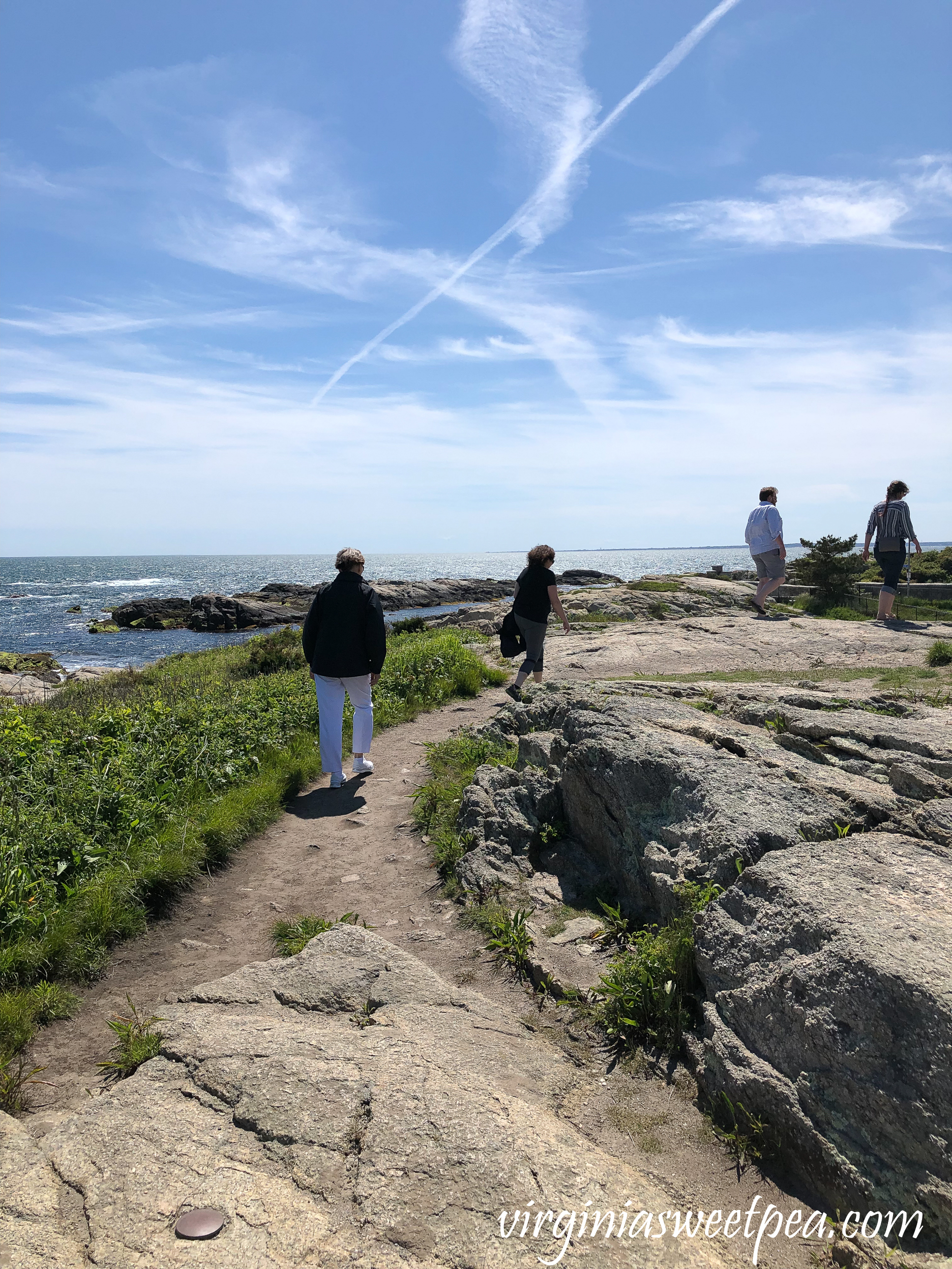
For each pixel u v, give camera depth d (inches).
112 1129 94.5
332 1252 76.0
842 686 330.3
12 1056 124.6
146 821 214.1
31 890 171.3
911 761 155.5
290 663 597.0
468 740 292.0
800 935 107.7
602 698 234.5
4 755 261.0
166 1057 112.9
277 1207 81.4
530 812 198.4
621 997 125.6
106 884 177.8
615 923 151.9
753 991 108.6
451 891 183.2
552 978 138.2
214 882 198.4
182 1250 75.4
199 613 1744.6
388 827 230.8
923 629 498.6
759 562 620.7
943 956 94.9
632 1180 88.8
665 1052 118.7
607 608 711.7
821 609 684.7
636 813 163.6
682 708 210.8
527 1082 110.1
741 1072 103.9
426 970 139.8
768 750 173.3
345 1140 91.3
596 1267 75.7
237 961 158.2
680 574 1042.1
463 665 451.5
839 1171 88.5
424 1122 92.7
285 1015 127.0
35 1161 90.1
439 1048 113.3
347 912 178.5
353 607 271.7
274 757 288.7
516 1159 87.7
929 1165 81.9
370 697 283.3
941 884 114.7
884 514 533.0
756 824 138.6
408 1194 82.7
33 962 148.0
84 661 1151.0
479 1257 75.8
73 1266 73.9
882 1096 87.4
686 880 139.1
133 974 154.1
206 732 292.0
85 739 282.8
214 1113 98.7
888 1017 90.3
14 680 719.7
